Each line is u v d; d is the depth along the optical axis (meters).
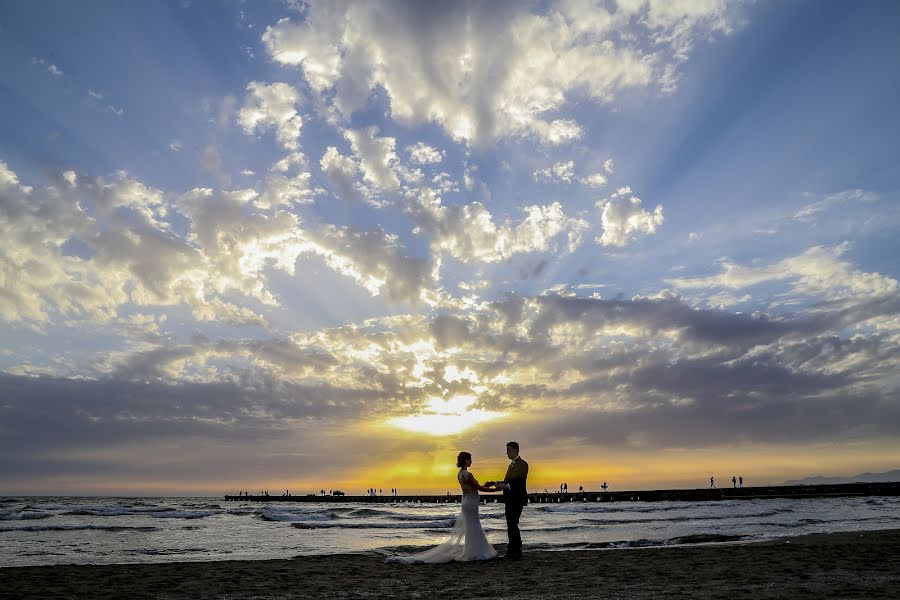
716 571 9.36
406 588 8.27
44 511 38.19
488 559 11.81
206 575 10.23
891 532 17.59
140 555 15.80
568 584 8.22
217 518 37.44
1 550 17.34
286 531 25.47
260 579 9.63
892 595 6.49
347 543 19.34
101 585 9.03
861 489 76.12
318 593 7.99
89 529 26.36
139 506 58.91
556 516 38.56
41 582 9.41
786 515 32.81
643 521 30.30
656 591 7.31
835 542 14.83
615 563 10.91
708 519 30.62
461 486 12.23
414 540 20.47
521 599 6.94
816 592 6.78
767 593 6.81
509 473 12.24
